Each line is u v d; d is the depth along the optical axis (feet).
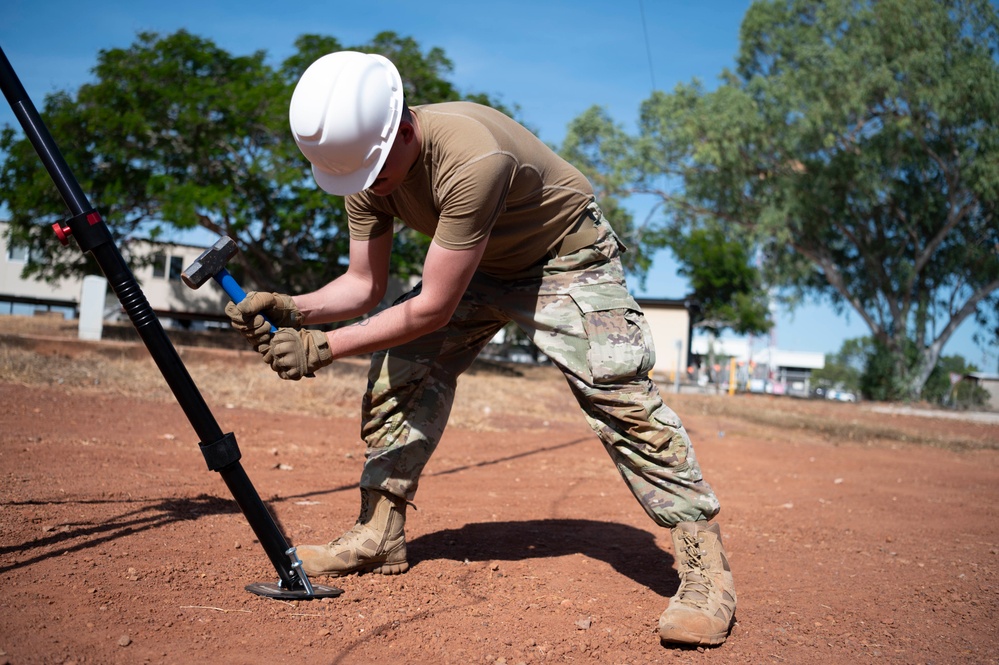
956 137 86.99
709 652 8.11
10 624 7.16
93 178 63.16
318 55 62.23
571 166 9.00
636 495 8.86
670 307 142.82
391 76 8.04
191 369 33.83
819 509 17.44
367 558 9.69
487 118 8.18
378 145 7.89
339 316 9.56
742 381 116.06
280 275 73.77
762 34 92.02
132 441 18.57
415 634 7.95
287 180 58.44
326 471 17.38
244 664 6.86
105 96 62.34
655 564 11.50
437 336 9.46
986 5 82.94
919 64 81.25
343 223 65.57
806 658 8.10
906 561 12.80
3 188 64.75
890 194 91.20
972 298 95.20
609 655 7.87
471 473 19.47
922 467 28.07
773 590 10.67
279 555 8.68
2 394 23.77
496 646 7.81
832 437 39.01
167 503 12.55
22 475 13.67
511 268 9.08
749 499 18.38
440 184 7.93
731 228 91.71
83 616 7.55
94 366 31.48
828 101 84.23
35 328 66.18
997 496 21.42
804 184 85.71
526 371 72.13
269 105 62.49
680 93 89.10
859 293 100.78
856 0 85.66
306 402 29.25
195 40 66.44
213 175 67.15
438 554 11.17
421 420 9.66
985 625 9.53
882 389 96.73
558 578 10.45
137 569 9.09
